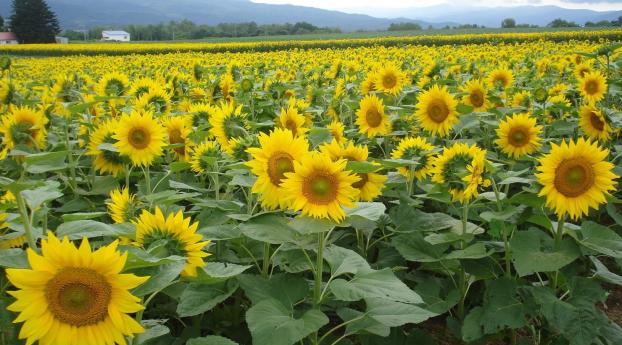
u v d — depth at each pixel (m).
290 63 17.59
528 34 44.56
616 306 5.04
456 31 79.06
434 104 6.45
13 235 3.09
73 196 5.74
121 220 3.77
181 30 148.38
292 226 2.99
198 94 9.80
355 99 9.20
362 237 4.93
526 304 3.71
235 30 131.62
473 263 4.19
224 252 4.16
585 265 5.31
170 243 2.85
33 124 5.12
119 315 2.24
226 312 4.15
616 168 5.71
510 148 5.52
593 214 6.21
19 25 109.06
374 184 3.89
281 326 2.79
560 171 3.62
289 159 3.37
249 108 8.38
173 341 3.75
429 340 3.97
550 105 8.48
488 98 8.19
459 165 4.30
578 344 3.35
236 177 4.17
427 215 4.69
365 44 48.06
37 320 2.20
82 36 177.38
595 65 12.20
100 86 8.06
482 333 3.76
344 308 3.65
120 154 4.68
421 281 4.44
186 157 5.74
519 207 4.02
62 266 2.21
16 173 5.02
